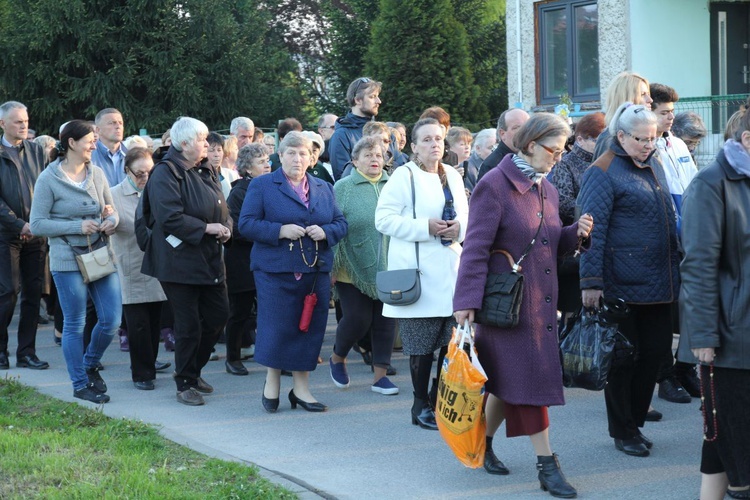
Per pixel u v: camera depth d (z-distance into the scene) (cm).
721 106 1332
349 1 2873
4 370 827
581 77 1566
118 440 581
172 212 680
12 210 824
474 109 2345
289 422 654
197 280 695
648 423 628
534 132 486
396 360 859
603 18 1496
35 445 561
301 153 671
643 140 543
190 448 578
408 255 621
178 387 714
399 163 821
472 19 2823
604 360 514
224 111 3000
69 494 475
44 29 2756
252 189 673
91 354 719
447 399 488
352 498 498
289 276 665
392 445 594
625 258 547
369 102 850
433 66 2262
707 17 1530
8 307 828
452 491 506
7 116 834
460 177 648
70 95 2823
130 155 795
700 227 401
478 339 502
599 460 553
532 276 491
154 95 2898
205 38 2966
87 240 699
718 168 404
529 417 491
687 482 511
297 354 671
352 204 719
